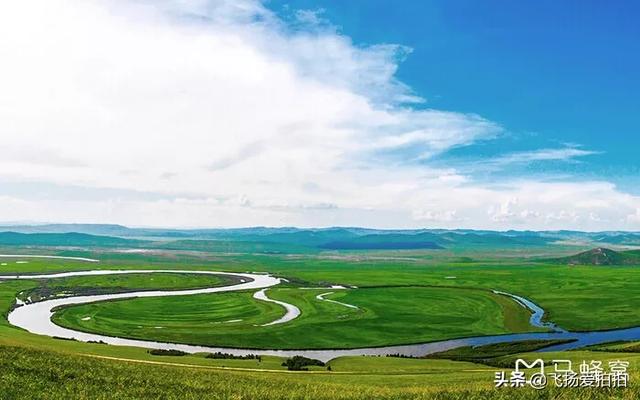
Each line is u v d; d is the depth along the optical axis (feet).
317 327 351.67
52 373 128.98
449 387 134.92
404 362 237.86
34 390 112.57
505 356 258.16
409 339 325.01
